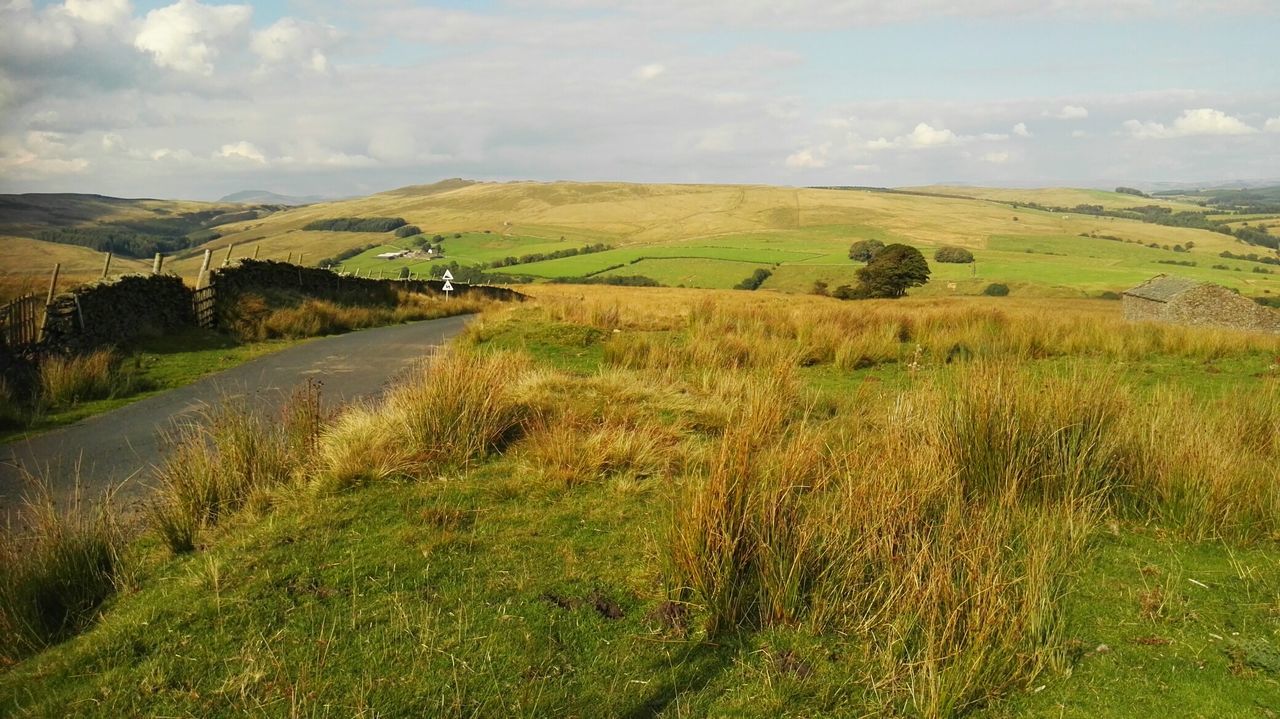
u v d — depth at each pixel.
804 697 3.50
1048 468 5.89
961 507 5.08
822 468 5.70
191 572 4.56
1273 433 6.99
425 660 3.64
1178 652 3.90
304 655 3.67
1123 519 5.63
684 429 7.67
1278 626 4.12
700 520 4.48
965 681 3.51
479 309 30.55
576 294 45.97
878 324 15.75
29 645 3.95
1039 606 4.04
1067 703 3.51
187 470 5.73
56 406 9.56
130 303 14.50
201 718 3.25
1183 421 6.68
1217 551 5.11
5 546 4.50
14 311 10.94
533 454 6.73
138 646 3.80
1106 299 76.12
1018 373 6.95
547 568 4.65
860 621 4.10
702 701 3.46
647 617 4.16
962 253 118.75
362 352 14.79
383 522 5.27
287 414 7.57
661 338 15.26
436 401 7.14
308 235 168.50
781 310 18.78
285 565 4.57
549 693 3.45
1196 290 31.36
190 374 12.00
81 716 3.27
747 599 4.26
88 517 5.27
